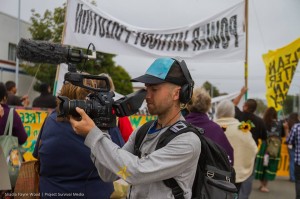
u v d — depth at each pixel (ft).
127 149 6.95
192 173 6.16
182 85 6.34
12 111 12.63
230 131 15.85
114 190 9.66
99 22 20.80
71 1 20.51
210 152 6.61
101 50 20.89
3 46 81.71
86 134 5.66
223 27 21.80
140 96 6.17
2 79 80.59
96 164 6.31
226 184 6.58
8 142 12.19
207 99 12.25
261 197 25.50
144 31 21.31
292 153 32.12
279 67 25.21
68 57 6.37
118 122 9.96
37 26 65.67
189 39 21.75
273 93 25.59
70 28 20.53
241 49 21.71
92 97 6.12
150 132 6.62
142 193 6.21
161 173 5.75
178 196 6.00
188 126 6.26
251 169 16.03
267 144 26.58
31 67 74.59
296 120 33.40
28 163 9.38
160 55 21.62
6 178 10.52
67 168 8.13
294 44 24.58
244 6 21.75
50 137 8.17
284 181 32.55
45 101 22.85
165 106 6.26
